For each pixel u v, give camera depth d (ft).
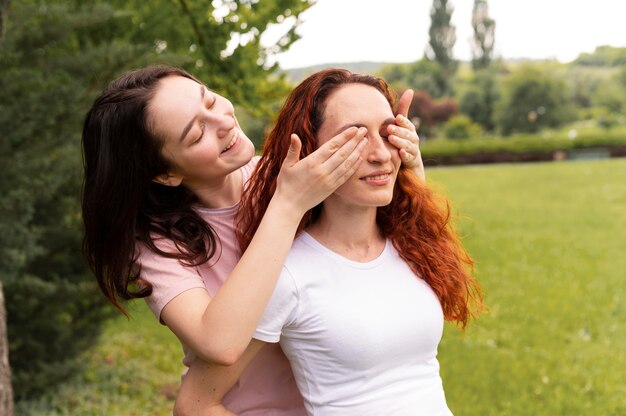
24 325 14.23
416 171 5.76
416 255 5.35
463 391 16.11
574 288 25.34
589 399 15.90
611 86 162.20
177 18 15.61
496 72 179.32
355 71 5.21
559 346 19.38
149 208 5.16
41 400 15.02
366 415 4.92
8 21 12.69
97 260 5.21
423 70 171.32
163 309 4.86
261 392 5.35
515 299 24.09
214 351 4.44
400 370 5.07
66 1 14.47
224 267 5.28
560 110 137.49
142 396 16.28
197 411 4.97
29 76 12.35
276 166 5.15
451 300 5.51
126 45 12.93
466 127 130.82
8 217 11.98
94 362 18.37
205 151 4.89
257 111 15.64
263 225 4.56
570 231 37.06
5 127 11.95
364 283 5.05
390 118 4.92
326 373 4.96
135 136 4.90
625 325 21.25
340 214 5.10
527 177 67.77
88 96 12.79
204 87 5.10
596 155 107.14
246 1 14.49
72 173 13.37
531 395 16.08
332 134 4.84
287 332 4.97
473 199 52.03
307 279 4.88
